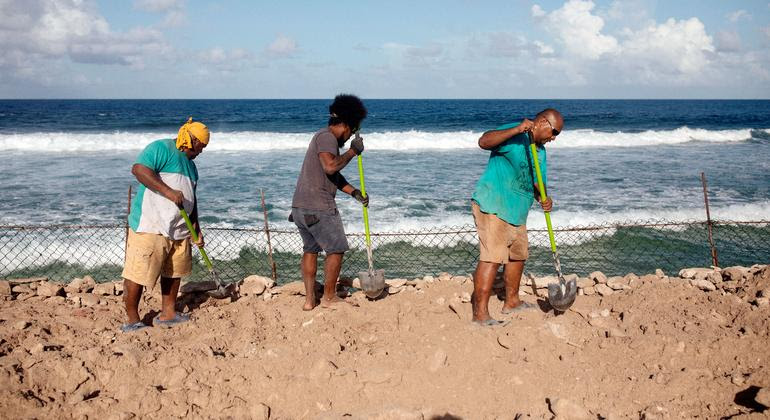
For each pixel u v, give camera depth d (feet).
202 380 11.25
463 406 10.67
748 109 269.03
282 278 24.61
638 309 14.23
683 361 11.59
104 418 10.19
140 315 14.98
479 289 13.25
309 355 12.12
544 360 11.96
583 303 15.37
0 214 33.68
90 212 34.47
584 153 66.90
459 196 39.17
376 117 159.74
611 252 27.37
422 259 26.48
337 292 16.53
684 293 14.85
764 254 27.14
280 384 11.09
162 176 13.14
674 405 10.32
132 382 11.08
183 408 10.49
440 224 31.68
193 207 13.80
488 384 11.23
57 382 10.99
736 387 10.61
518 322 13.43
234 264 26.09
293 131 110.11
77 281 17.07
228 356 12.19
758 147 75.00
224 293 15.20
